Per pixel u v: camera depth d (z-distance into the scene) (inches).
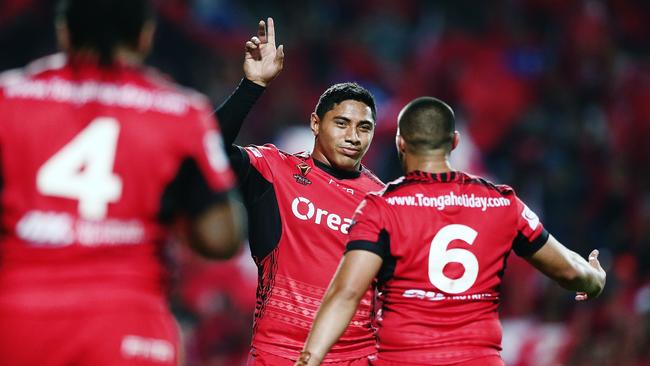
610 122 2039.9
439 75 2127.2
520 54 2166.6
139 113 441.7
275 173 693.3
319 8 2261.3
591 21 2172.7
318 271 677.3
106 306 426.9
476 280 586.9
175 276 467.5
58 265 427.8
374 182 722.2
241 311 1477.6
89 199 430.0
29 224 427.5
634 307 1321.4
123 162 434.9
